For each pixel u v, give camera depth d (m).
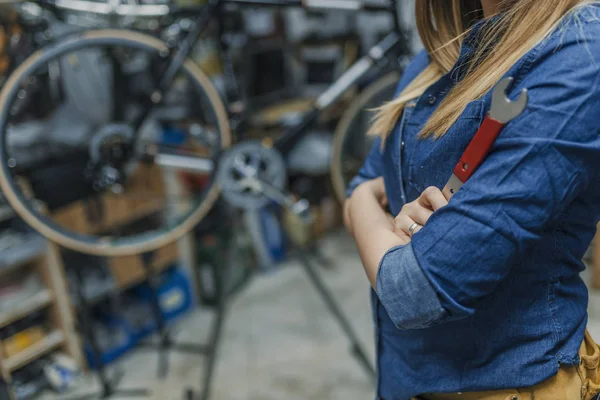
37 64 1.65
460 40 0.73
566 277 0.68
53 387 2.10
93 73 2.11
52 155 2.08
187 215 2.00
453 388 0.72
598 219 0.66
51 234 1.81
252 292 2.73
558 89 0.54
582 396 0.70
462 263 0.57
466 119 0.63
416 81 0.79
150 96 1.83
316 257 2.99
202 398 1.92
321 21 3.06
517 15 0.60
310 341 2.32
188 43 1.80
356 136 2.70
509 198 0.54
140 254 2.32
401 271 0.61
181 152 1.96
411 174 0.74
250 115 2.60
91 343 2.01
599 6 0.57
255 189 1.90
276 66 2.90
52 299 2.08
